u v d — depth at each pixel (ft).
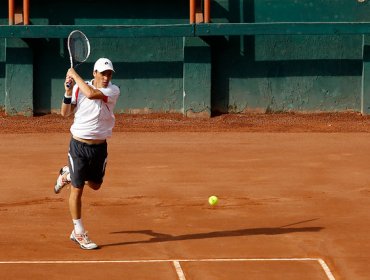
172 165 128.47
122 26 189.98
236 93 200.64
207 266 74.43
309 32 191.01
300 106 201.16
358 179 117.39
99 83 78.74
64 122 190.49
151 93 200.64
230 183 114.01
